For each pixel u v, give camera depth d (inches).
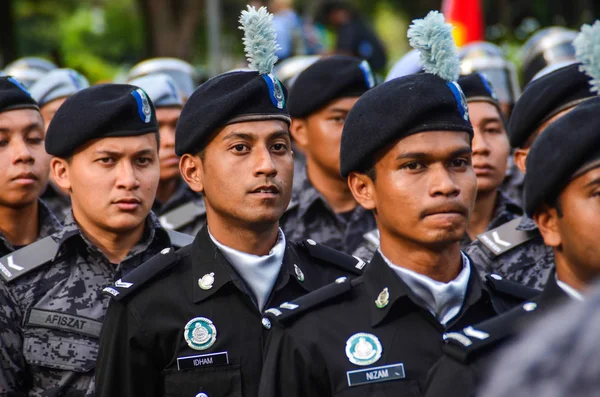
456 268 287.3
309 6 1476.4
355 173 294.2
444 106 277.7
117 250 376.8
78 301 365.4
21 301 364.5
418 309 281.9
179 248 379.9
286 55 1155.9
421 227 276.5
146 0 1299.2
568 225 240.8
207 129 329.4
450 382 248.4
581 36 252.7
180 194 523.2
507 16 1144.8
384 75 1174.3
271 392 285.3
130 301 327.6
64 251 374.0
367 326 284.4
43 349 357.1
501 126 441.1
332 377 280.4
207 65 1376.7
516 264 395.2
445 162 278.1
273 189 327.3
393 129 277.3
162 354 325.4
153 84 534.6
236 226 331.3
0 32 1166.3
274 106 332.5
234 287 329.4
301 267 344.2
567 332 135.8
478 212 434.6
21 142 408.5
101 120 363.9
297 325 287.9
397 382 276.5
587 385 132.6
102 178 365.4
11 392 354.0
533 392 134.7
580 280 245.4
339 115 477.7
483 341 247.9
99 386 325.7
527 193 249.0
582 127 236.2
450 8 804.6
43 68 757.3
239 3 1552.7
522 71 789.9
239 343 323.9
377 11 1596.9
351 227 475.8
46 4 1734.7
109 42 1742.1
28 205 414.3
